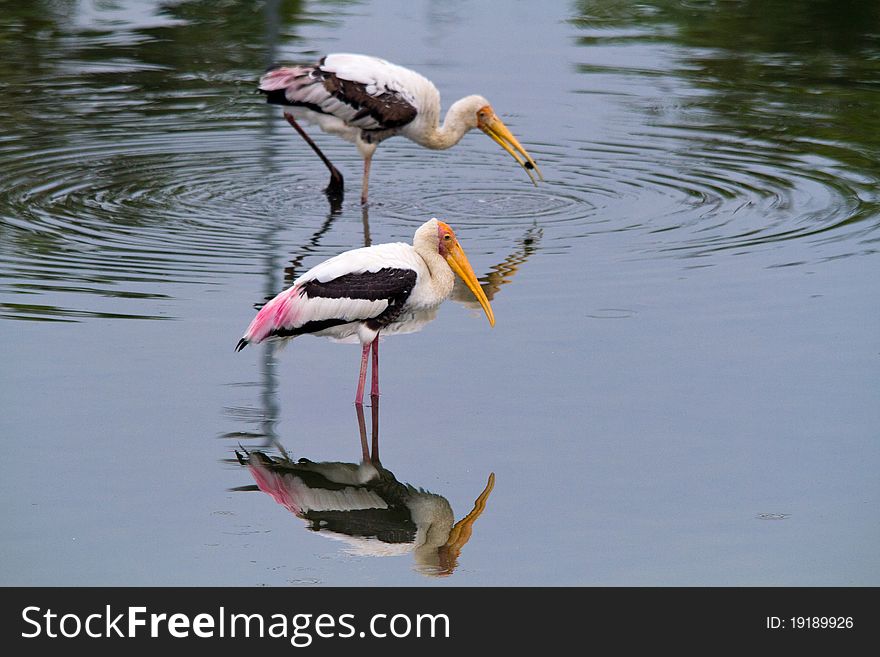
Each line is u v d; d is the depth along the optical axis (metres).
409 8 28.03
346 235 15.52
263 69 23.05
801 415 10.88
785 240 15.13
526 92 21.97
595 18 27.39
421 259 11.80
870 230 15.41
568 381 11.53
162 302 13.22
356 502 9.78
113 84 22.23
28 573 8.81
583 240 15.34
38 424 10.67
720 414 10.91
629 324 12.70
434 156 19.50
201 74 22.97
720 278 13.91
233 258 14.59
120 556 9.05
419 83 17.61
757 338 12.33
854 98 21.59
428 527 9.45
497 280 13.96
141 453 10.32
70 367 11.70
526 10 28.00
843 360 11.81
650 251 14.86
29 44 24.48
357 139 17.39
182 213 16.30
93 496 9.72
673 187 17.45
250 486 9.95
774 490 9.80
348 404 11.21
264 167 18.58
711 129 20.06
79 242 15.01
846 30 26.27
